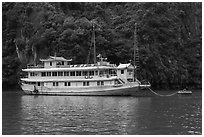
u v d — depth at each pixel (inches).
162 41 5177.2
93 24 4345.5
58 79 3203.7
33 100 2630.4
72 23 4574.3
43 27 4734.3
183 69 5027.1
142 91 3937.0
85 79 3088.1
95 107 2073.1
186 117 1641.2
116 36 4842.5
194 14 6387.8
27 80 3371.1
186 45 5625.0
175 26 5502.0
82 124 1453.0
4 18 5305.1
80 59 4320.9
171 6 5792.3
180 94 3390.7
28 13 5187.0
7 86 4621.1
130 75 3125.0
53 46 4446.4
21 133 1277.1
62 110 1930.4
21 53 4872.0
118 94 3016.7
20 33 5098.4
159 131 1309.1
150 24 5113.2
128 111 1867.6
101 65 3159.5
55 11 5118.1
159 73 4626.0
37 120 1561.3
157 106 2126.0
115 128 1366.9
